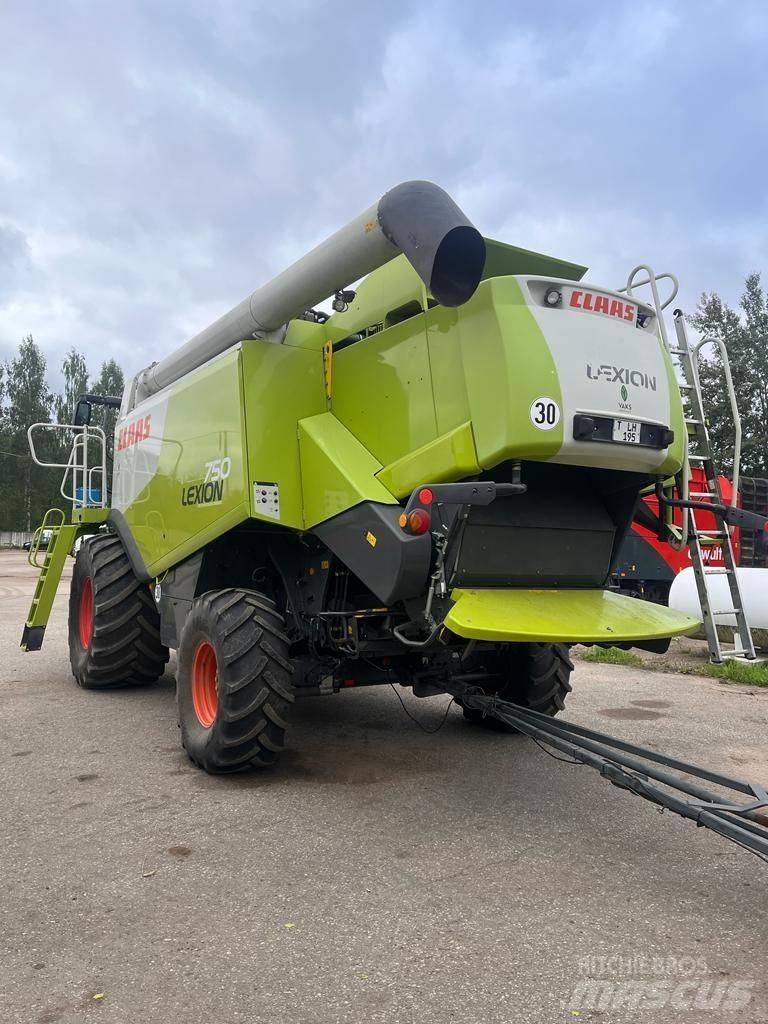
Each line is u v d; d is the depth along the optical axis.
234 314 5.12
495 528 4.11
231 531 5.04
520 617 3.88
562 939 2.76
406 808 4.10
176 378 6.50
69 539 7.62
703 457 5.91
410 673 5.07
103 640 6.62
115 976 2.50
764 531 4.64
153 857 3.44
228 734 4.36
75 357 64.00
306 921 2.87
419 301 4.32
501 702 4.46
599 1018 2.29
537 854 3.53
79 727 5.67
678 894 3.13
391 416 4.44
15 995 2.39
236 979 2.49
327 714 6.26
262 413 4.77
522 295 3.80
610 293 4.05
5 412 62.16
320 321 5.43
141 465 6.36
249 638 4.41
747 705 6.70
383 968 2.56
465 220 3.56
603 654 9.05
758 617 8.98
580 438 3.74
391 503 4.23
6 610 14.00
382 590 4.09
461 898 3.07
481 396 3.79
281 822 3.87
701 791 3.25
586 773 4.72
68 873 3.27
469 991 2.43
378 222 3.82
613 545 4.66
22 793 4.27
